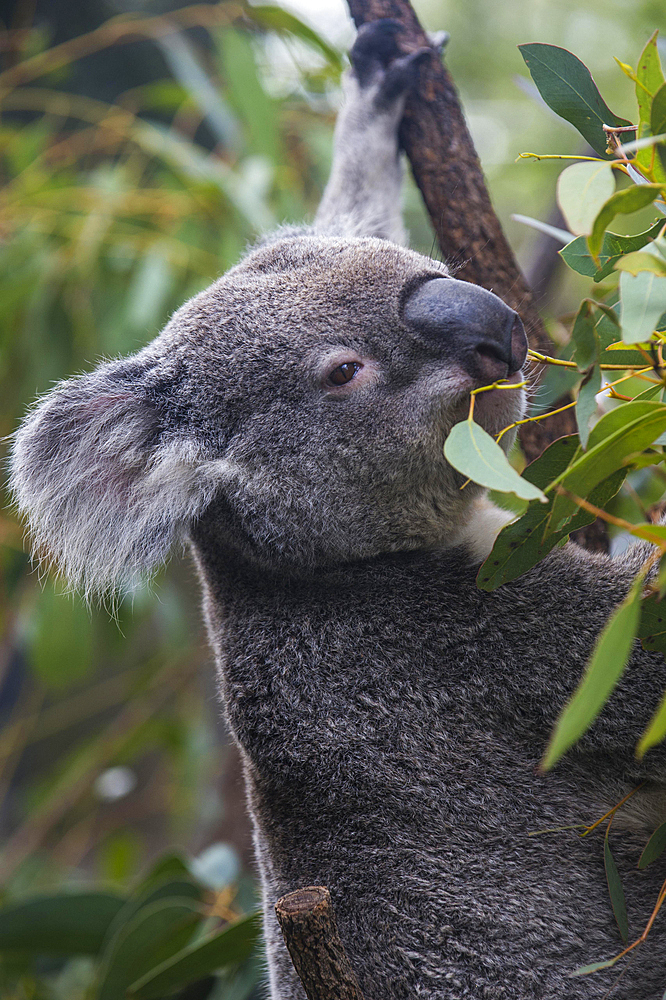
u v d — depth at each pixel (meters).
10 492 4.74
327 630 4.42
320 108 8.98
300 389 4.34
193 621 10.66
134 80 13.00
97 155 11.29
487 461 2.79
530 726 4.07
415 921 3.99
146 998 5.37
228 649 4.59
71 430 4.41
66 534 4.39
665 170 2.78
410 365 4.21
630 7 10.05
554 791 4.05
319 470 4.37
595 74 10.88
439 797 4.08
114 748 10.28
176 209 8.81
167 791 13.79
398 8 5.73
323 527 4.43
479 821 4.04
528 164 10.48
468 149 5.26
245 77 7.94
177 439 4.50
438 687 4.20
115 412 4.51
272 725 4.37
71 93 12.70
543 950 3.91
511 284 5.03
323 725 4.28
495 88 11.74
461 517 4.54
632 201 2.35
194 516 4.55
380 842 4.10
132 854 10.88
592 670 2.16
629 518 6.06
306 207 9.16
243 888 6.44
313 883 4.15
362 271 4.38
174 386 4.57
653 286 2.47
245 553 4.57
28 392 9.05
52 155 10.28
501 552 3.08
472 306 4.12
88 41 12.70
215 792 9.27
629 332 2.42
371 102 5.65
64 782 10.37
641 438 2.59
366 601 4.43
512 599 4.16
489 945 3.93
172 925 5.72
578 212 2.42
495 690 4.12
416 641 4.29
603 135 3.35
